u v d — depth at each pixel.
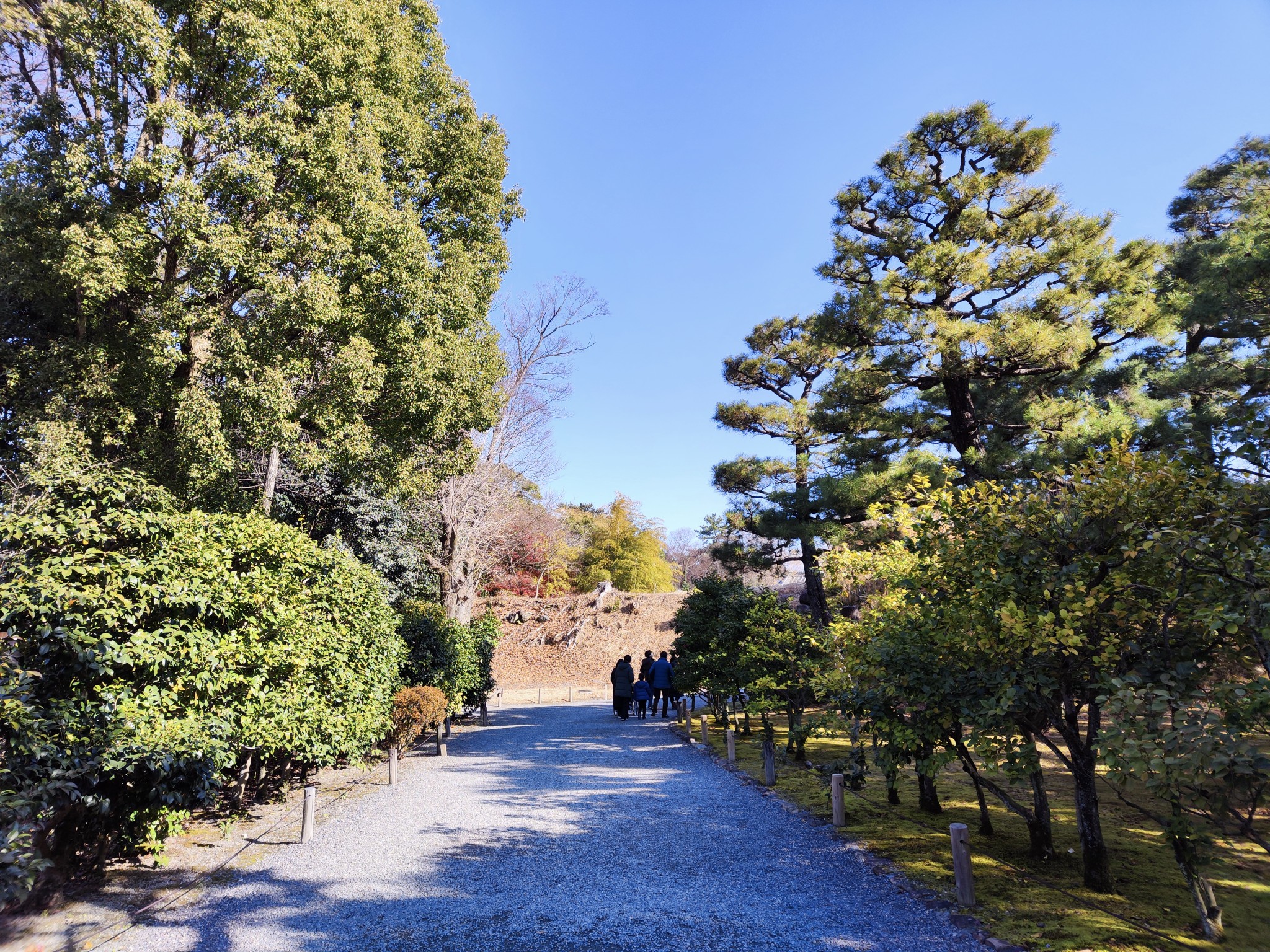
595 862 6.05
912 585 5.76
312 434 12.63
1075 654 4.66
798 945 4.31
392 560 20.98
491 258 16.14
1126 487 4.54
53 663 5.27
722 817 7.51
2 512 6.20
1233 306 10.95
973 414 15.19
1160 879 5.26
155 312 10.59
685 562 61.44
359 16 12.25
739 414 20.86
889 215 17.12
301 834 6.94
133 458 10.61
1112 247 15.26
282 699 7.11
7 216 9.86
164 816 5.56
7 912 4.40
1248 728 3.89
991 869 5.54
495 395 15.59
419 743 14.45
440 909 5.00
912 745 5.68
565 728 16.91
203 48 10.40
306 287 10.02
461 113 15.63
